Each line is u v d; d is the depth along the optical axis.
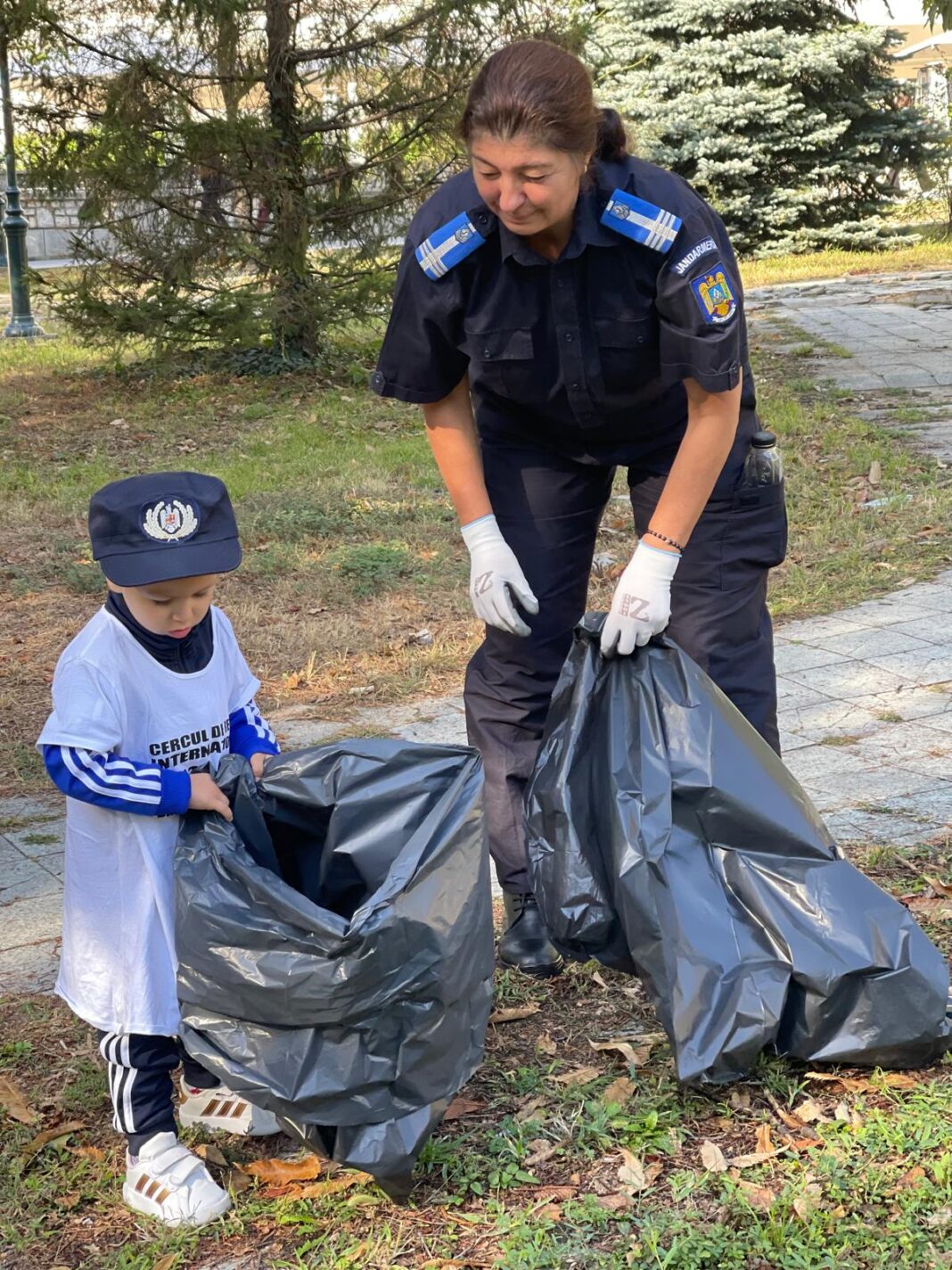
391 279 14.24
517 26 13.31
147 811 2.40
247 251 13.59
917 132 25.25
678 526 2.84
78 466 10.76
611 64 23.98
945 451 9.56
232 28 12.75
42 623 6.91
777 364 13.54
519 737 3.33
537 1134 2.65
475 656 3.40
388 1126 2.34
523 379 2.95
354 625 6.67
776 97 24.06
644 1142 2.59
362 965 2.20
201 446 11.48
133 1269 2.37
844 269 22.02
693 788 2.68
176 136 13.09
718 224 2.79
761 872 2.71
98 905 2.48
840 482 8.84
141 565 2.38
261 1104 2.30
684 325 2.71
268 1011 2.28
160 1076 2.54
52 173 13.36
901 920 2.70
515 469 3.20
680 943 2.62
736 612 3.08
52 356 16.59
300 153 13.68
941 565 7.00
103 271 13.88
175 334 14.36
